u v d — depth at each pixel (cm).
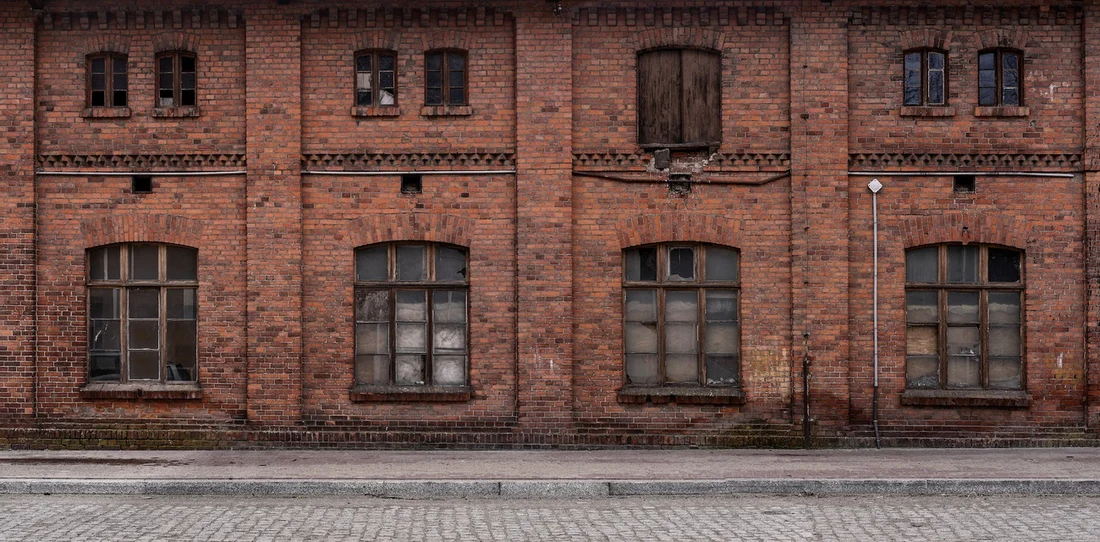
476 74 1457
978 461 1316
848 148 1446
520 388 1448
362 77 1474
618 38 1455
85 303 1473
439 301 1485
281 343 1454
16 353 1462
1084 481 1173
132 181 1466
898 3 1436
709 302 1479
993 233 1445
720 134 1455
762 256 1451
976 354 1473
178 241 1462
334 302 1464
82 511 1074
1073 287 1449
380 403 1467
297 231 1450
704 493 1178
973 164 1445
